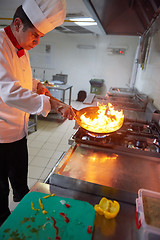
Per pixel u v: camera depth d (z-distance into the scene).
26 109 0.89
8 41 1.00
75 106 5.98
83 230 0.61
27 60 1.24
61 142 3.19
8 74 0.87
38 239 0.57
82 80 6.63
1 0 3.40
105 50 6.08
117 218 0.69
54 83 5.20
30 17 0.87
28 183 2.04
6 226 0.60
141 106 2.38
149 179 0.92
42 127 3.87
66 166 0.97
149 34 2.33
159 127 1.65
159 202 0.64
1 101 1.09
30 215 0.65
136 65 4.66
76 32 5.46
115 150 1.15
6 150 1.25
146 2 1.56
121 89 4.17
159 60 2.36
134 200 0.75
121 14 1.93
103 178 0.90
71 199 0.74
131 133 1.49
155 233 0.53
